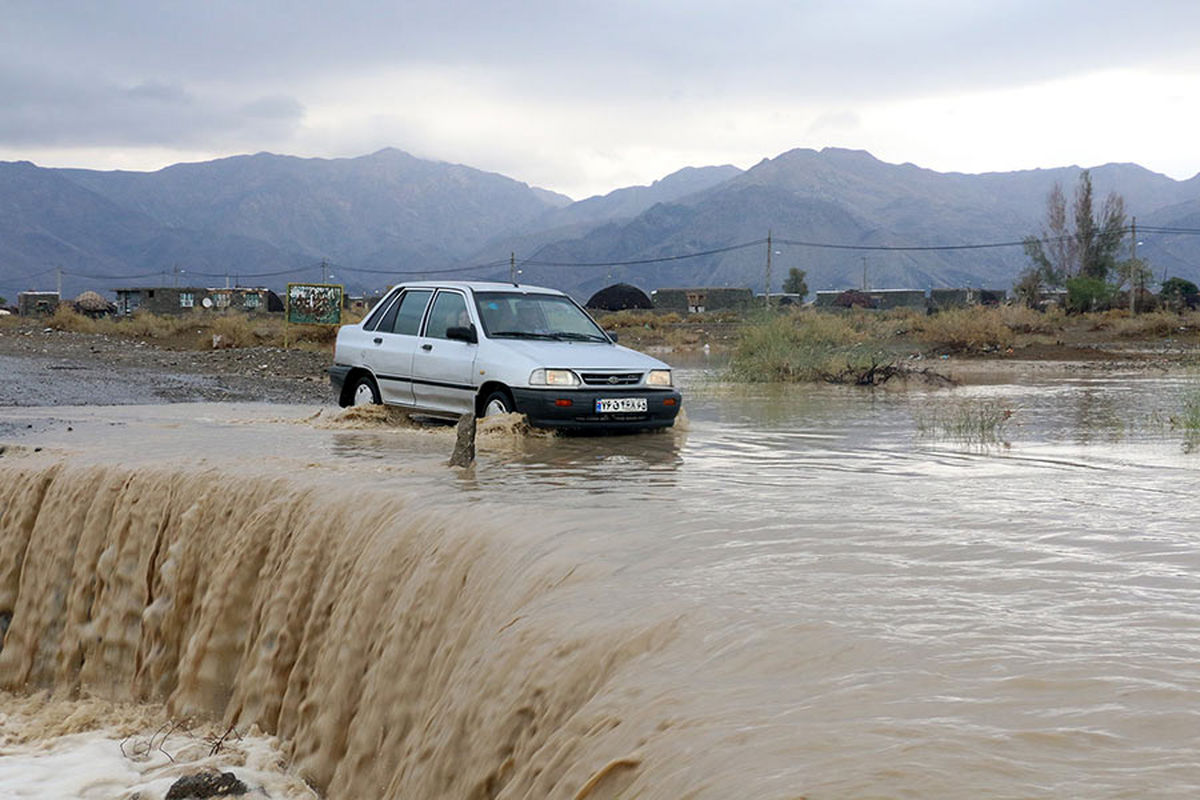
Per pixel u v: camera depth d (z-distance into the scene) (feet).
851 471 27.73
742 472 27.30
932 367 92.89
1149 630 11.91
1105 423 43.19
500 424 35.35
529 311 39.96
